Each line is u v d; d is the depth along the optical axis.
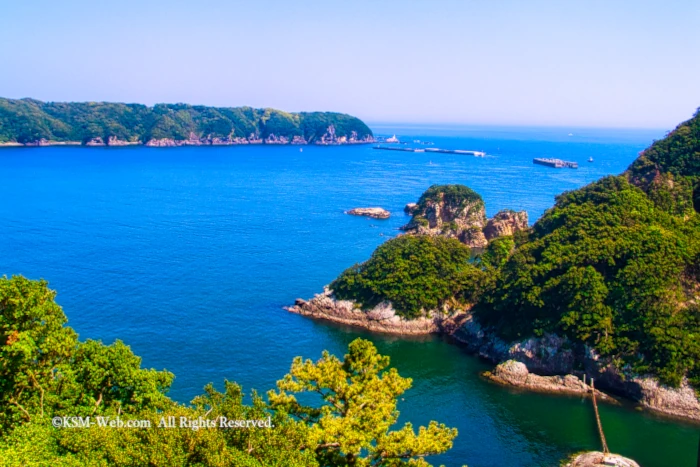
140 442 37.56
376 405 45.78
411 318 114.00
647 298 90.12
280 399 46.84
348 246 177.62
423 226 197.25
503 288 105.62
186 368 93.06
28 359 47.00
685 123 143.38
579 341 92.94
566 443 75.62
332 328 113.38
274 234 191.75
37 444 38.28
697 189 124.00
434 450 44.31
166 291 128.88
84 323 108.69
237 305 122.44
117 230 189.62
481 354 103.69
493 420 81.00
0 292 48.88
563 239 110.00
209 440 36.69
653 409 83.81
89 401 47.72
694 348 84.44
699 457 66.12
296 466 37.12
